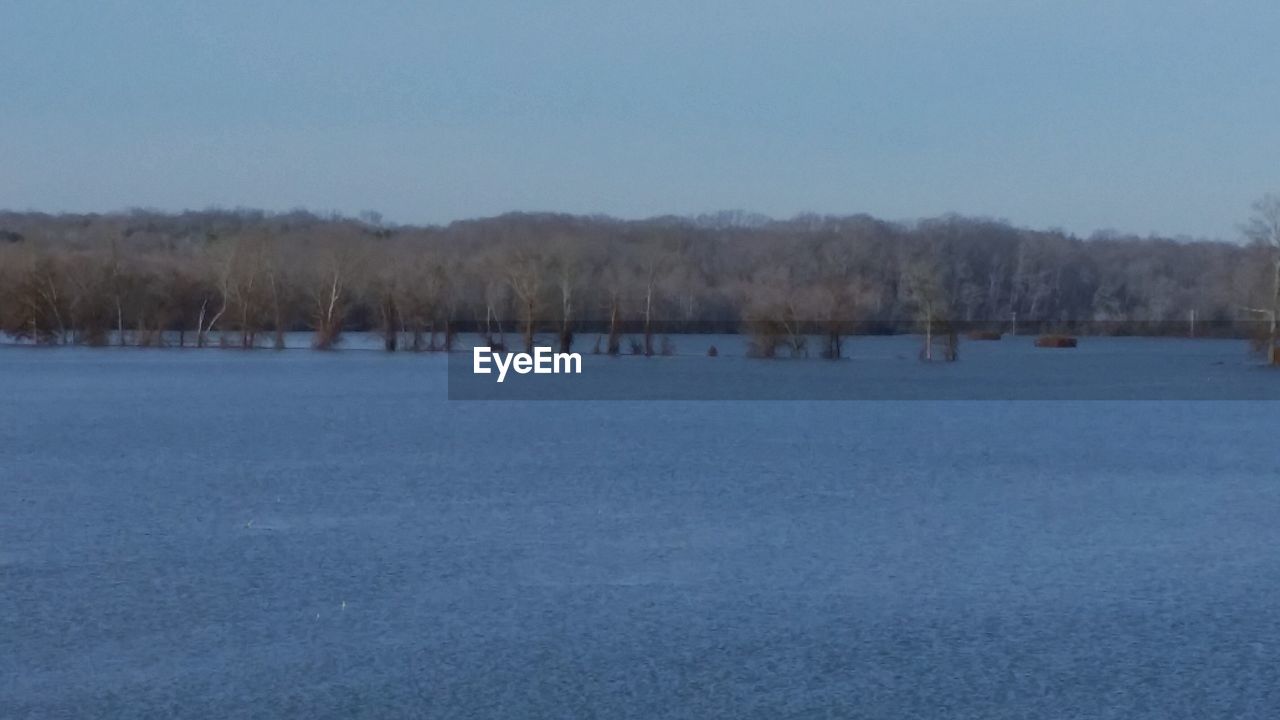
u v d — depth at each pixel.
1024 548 33.03
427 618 26.00
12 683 22.02
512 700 21.55
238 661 23.23
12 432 59.03
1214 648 24.38
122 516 36.88
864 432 61.66
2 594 27.69
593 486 43.31
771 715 21.02
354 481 44.09
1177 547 33.28
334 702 21.33
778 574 29.86
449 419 66.19
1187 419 69.19
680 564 30.84
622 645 24.33
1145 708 21.44
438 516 37.09
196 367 101.44
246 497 40.44
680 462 49.81
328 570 29.94
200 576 29.33
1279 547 33.16
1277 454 53.69
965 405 76.62
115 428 60.94
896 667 23.27
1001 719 20.94
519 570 30.08
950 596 27.98
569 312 105.00
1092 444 57.41
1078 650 24.23
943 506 39.66
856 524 36.34
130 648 23.97
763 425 64.44
